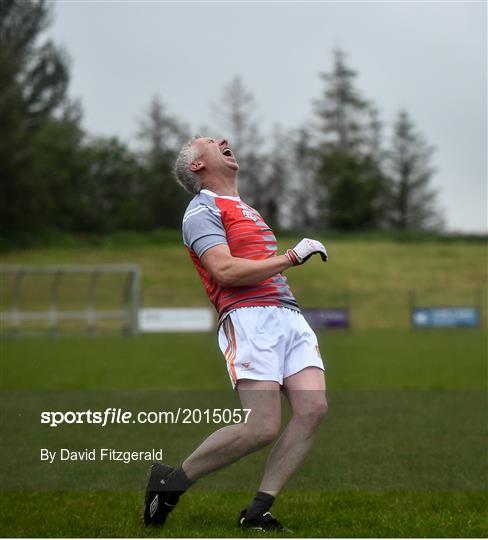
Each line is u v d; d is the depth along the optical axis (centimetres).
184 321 12681
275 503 2336
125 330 12238
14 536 1962
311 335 1995
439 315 14238
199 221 1961
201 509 2261
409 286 19488
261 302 1950
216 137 2080
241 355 1922
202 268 2008
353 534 1966
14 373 6519
